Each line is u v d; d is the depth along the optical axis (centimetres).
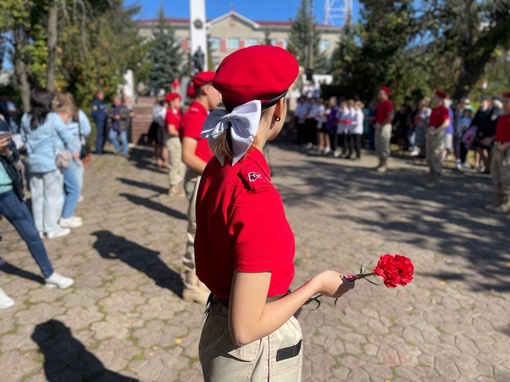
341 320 332
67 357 281
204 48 1541
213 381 131
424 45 1525
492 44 1319
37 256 361
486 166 941
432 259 455
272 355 127
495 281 405
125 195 716
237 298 106
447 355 293
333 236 522
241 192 109
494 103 910
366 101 1697
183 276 401
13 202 342
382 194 739
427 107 1146
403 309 351
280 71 114
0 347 288
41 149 457
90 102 1383
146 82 3500
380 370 275
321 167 1009
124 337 304
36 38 1174
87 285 379
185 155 321
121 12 1739
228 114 114
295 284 394
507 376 272
